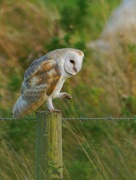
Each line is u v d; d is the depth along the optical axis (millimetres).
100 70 14648
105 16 16094
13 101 13094
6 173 10320
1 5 17125
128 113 12898
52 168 8383
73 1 17688
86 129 12188
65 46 13758
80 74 14344
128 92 14234
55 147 8352
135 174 10648
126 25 16109
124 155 11156
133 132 12484
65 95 8531
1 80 13625
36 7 17234
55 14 16859
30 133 11875
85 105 13211
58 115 8359
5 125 12055
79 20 14680
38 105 8500
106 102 13664
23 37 16047
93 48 15297
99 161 10383
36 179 8453
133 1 17250
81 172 10508
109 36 15602
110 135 12094
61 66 8344
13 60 14984
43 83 8375
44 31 16250
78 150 11281
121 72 14539
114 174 10695
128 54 14789
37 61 8539
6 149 10656
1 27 16359
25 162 10656
